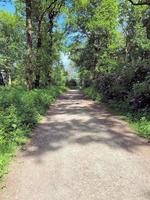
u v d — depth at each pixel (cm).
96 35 4169
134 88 1542
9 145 977
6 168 804
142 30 3703
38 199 638
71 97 3281
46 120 1519
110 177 733
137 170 775
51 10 3225
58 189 680
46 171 787
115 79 2080
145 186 682
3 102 1356
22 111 1326
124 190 662
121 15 3897
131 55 2995
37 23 3072
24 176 758
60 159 877
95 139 1091
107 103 2180
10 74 6188
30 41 2606
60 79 6238
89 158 875
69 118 1572
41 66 2978
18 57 4244
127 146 990
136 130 1208
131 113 1537
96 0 3984
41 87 3222
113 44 3862
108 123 1384
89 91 3503
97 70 3784
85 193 654
